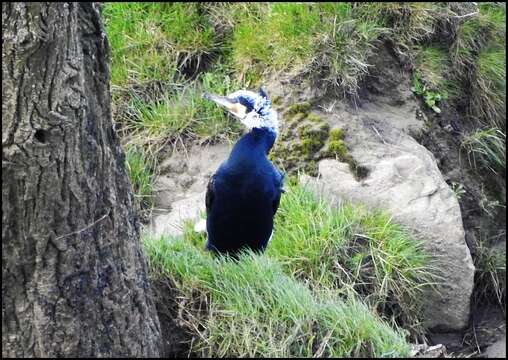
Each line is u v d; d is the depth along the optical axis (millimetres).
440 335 10992
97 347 6809
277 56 12508
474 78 13359
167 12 13195
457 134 13086
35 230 6328
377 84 12727
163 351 7637
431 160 11883
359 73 12398
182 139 12242
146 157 12062
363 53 12500
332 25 12461
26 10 5945
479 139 12984
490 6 14062
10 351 6574
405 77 12930
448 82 13188
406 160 11516
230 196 9328
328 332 7773
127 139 12234
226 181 9297
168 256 8383
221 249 9789
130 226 7078
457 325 10953
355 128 11953
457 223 11055
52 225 6363
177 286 8070
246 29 12852
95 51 6609
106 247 6746
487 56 13508
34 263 6402
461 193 12477
